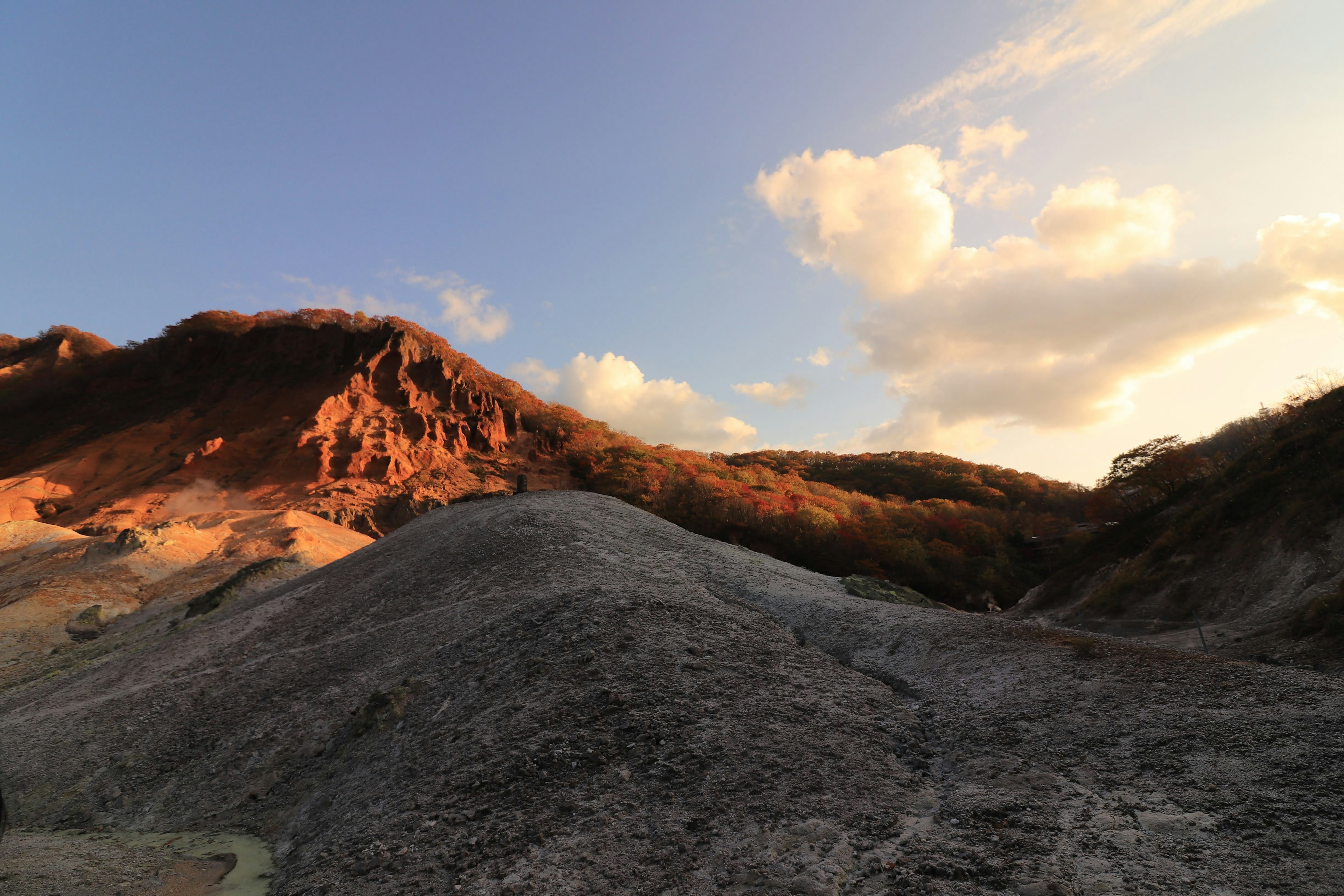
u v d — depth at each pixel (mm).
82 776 12789
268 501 72000
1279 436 32531
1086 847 4992
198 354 111312
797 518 86500
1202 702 7043
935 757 7387
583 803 7004
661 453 135625
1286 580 23531
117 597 37562
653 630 11164
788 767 7062
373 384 98812
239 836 9586
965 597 74875
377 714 11375
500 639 12453
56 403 106625
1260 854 4508
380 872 6754
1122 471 48156
